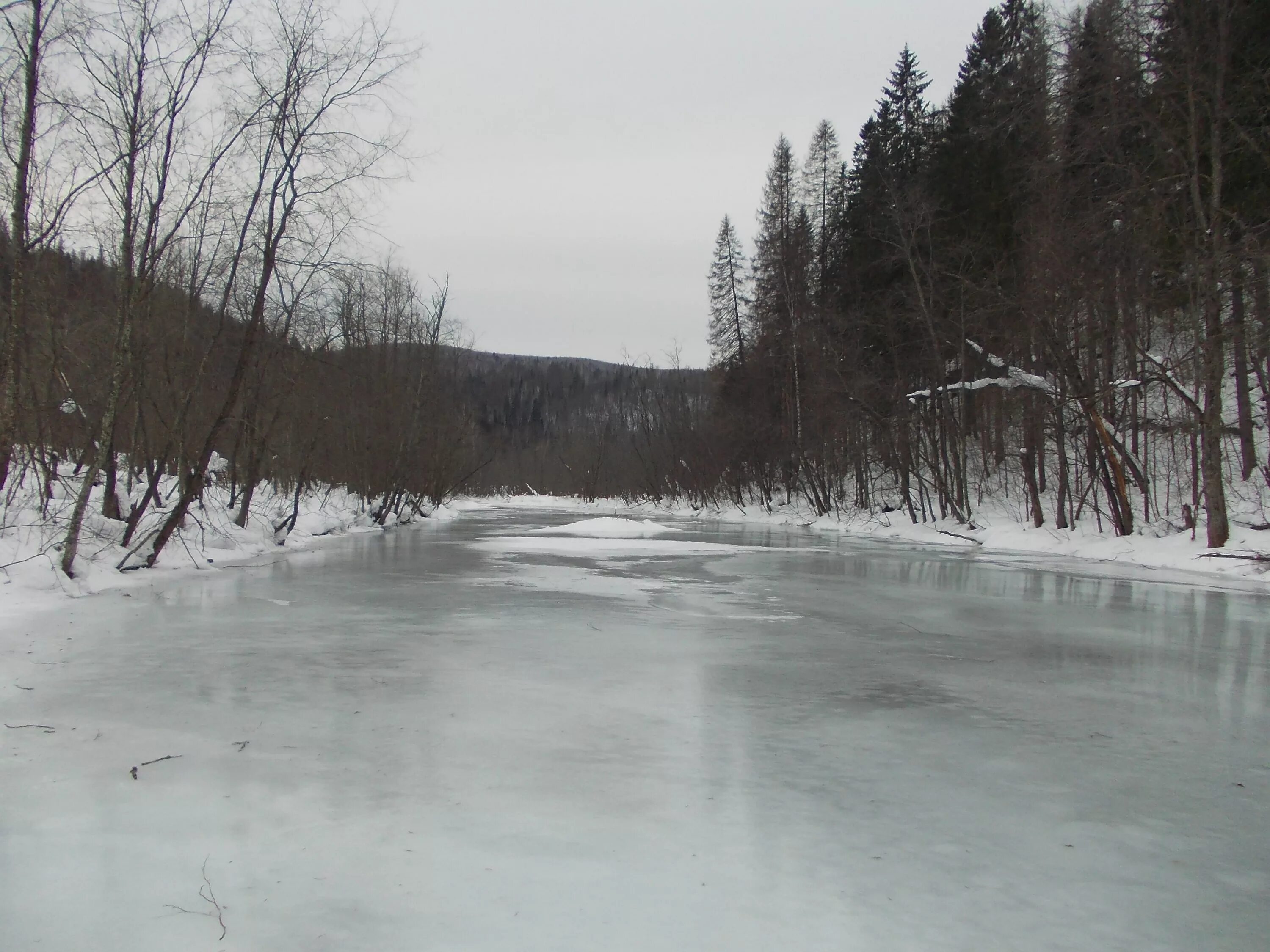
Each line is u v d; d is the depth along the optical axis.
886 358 37.94
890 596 15.33
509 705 7.58
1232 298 21.48
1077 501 30.09
